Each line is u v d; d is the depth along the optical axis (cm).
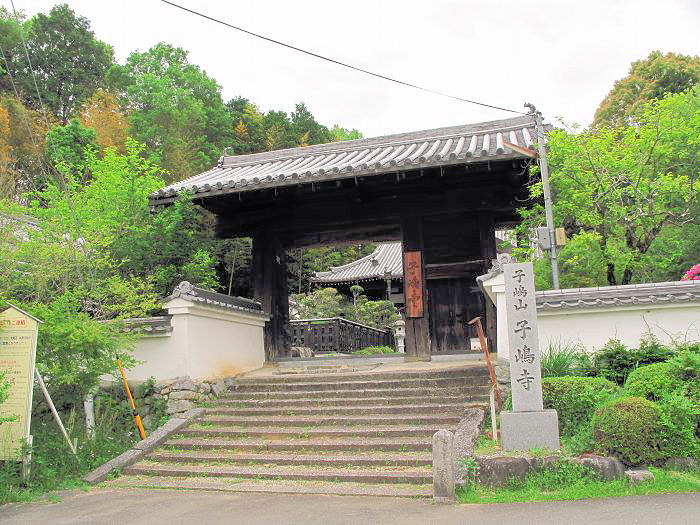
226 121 3719
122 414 1054
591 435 701
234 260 1673
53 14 3581
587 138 1252
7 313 834
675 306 929
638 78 3139
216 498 710
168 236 1359
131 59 3681
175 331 1114
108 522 621
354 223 1427
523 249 1294
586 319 964
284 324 1505
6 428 799
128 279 1317
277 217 1473
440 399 973
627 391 753
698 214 1380
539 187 1192
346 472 766
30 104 3206
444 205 1372
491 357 1244
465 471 670
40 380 876
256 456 856
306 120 4538
